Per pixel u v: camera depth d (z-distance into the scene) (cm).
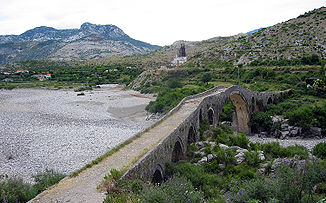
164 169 2253
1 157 3734
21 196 1797
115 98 10562
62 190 1491
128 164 1767
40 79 17462
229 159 2972
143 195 1177
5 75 17988
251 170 2864
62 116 6869
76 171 1728
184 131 2884
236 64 11481
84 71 19650
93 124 6044
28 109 7975
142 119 6806
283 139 5188
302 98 6794
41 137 4812
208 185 2386
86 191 1469
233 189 1794
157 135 2527
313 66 8325
